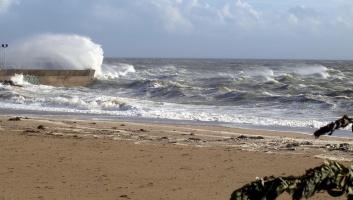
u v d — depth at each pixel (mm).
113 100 39375
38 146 18609
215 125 28641
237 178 14227
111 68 89312
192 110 36656
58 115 33469
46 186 12906
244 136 23297
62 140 20141
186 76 80875
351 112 35125
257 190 4223
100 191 12547
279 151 19125
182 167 15586
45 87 58219
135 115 33562
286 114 34594
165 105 39844
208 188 13016
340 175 4254
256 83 61875
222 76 82375
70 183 13289
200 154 17844
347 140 22594
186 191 12711
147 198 11977
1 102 41438
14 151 17547
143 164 15922
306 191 4176
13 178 13688
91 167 15281
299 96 41500
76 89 57938
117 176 14219
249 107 39000
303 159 17156
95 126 26453
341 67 132250
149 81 58344
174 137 22781
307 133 25594
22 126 25328
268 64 156875
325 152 18891
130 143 19938
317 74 82812
